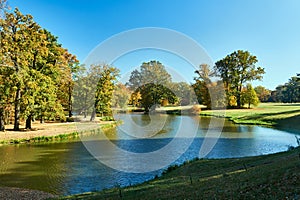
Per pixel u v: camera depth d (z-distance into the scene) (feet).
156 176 40.86
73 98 120.78
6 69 83.41
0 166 48.98
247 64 190.19
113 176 42.65
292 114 131.03
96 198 29.07
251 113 152.15
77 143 74.84
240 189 21.59
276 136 83.92
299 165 23.97
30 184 38.55
